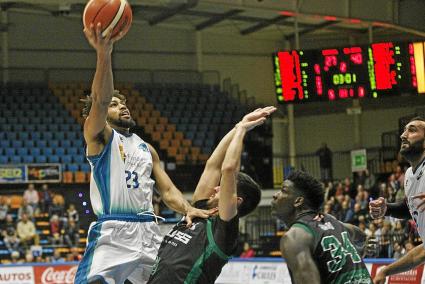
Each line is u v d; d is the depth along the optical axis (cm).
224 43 3112
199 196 593
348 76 1742
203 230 545
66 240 2050
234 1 2289
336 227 521
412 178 714
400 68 1705
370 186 2289
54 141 2544
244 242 2066
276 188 2652
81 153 2534
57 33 2938
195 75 3053
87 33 531
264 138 2755
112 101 634
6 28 2838
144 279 636
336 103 3025
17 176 2338
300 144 3091
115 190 612
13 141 2498
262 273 1464
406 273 1160
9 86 2756
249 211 562
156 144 2662
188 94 2911
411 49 1695
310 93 1767
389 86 1714
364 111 2967
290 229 513
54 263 1573
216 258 536
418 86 1694
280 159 2792
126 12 534
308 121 3083
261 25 2894
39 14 2911
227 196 521
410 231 1434
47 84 2817
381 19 2303
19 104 2672
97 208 620
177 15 2803
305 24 2853
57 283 1566
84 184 2414
